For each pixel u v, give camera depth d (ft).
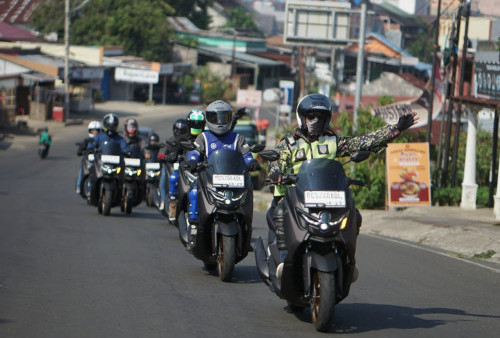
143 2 316.81
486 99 75.92
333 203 24.08
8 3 313.94
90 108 236.02
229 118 35.81
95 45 294.87
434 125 103.09
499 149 95.25
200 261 39.96
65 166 138.82
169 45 315.37
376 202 84.53
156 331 24.18
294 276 25.08
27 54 232.94
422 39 328.08
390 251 47.52
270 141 190.60
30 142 173.78
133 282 32.63
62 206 74.38
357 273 25.73
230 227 32.99
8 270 34.40
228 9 472.03
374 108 95.40
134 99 290.76
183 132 53.26
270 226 26.96
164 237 50.44
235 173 33.37
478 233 54.08
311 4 129.70
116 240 47.50
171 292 30.76
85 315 26.00
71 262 37.58
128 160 65.51
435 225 59.67
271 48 397.39
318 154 26.89
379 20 331.77
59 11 298.97
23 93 214.48
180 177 37.68
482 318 28.04
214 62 339.57
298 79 206.18
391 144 79.00
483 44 133.90
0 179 109.50
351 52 234.38
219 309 27.91
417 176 78.95
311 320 26.71
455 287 34.96
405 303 30.50
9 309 26.53
